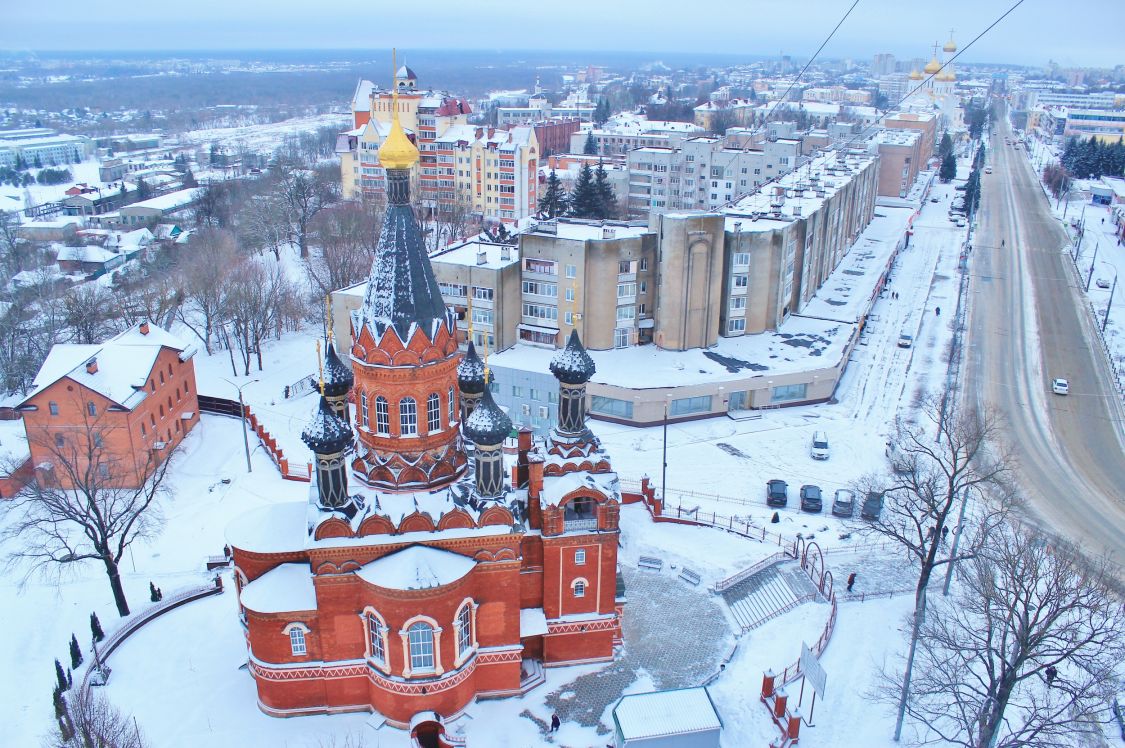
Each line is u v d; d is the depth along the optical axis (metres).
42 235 179.25
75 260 153.38
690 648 53.47
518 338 98.06
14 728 47.53
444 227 160.00
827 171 149.38
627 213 183.50
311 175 195.62
